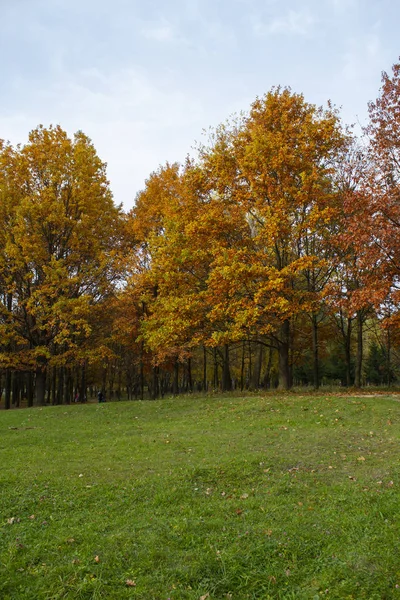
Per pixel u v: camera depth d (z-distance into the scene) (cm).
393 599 449
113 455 1096
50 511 728
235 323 1986
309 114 2098
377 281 1748
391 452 1002
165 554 558
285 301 1786
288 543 571
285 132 2033
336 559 528
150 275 2197
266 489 802
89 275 2508
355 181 1989
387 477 824
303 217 2039
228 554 546
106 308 2619
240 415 1562
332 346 3825
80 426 1588
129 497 773
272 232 1858
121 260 2628
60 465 1004
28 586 499
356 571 498
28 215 2403
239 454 1034
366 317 2389
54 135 2623
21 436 1405
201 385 4644
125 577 512
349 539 576
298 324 2750
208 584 496
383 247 1723
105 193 2802
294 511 686
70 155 2588
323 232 2117
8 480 876
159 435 1338
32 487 834
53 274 2245
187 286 2166
